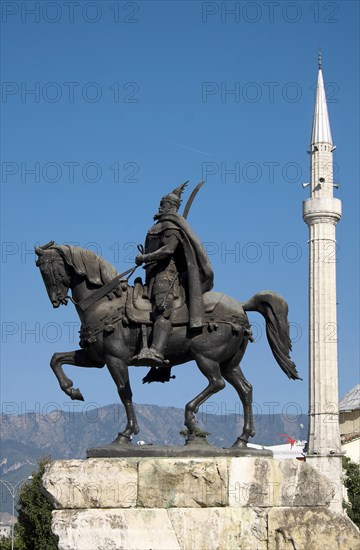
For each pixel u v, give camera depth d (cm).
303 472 1365
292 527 1321
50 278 1464
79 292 1460
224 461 1329
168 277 1432
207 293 1445
